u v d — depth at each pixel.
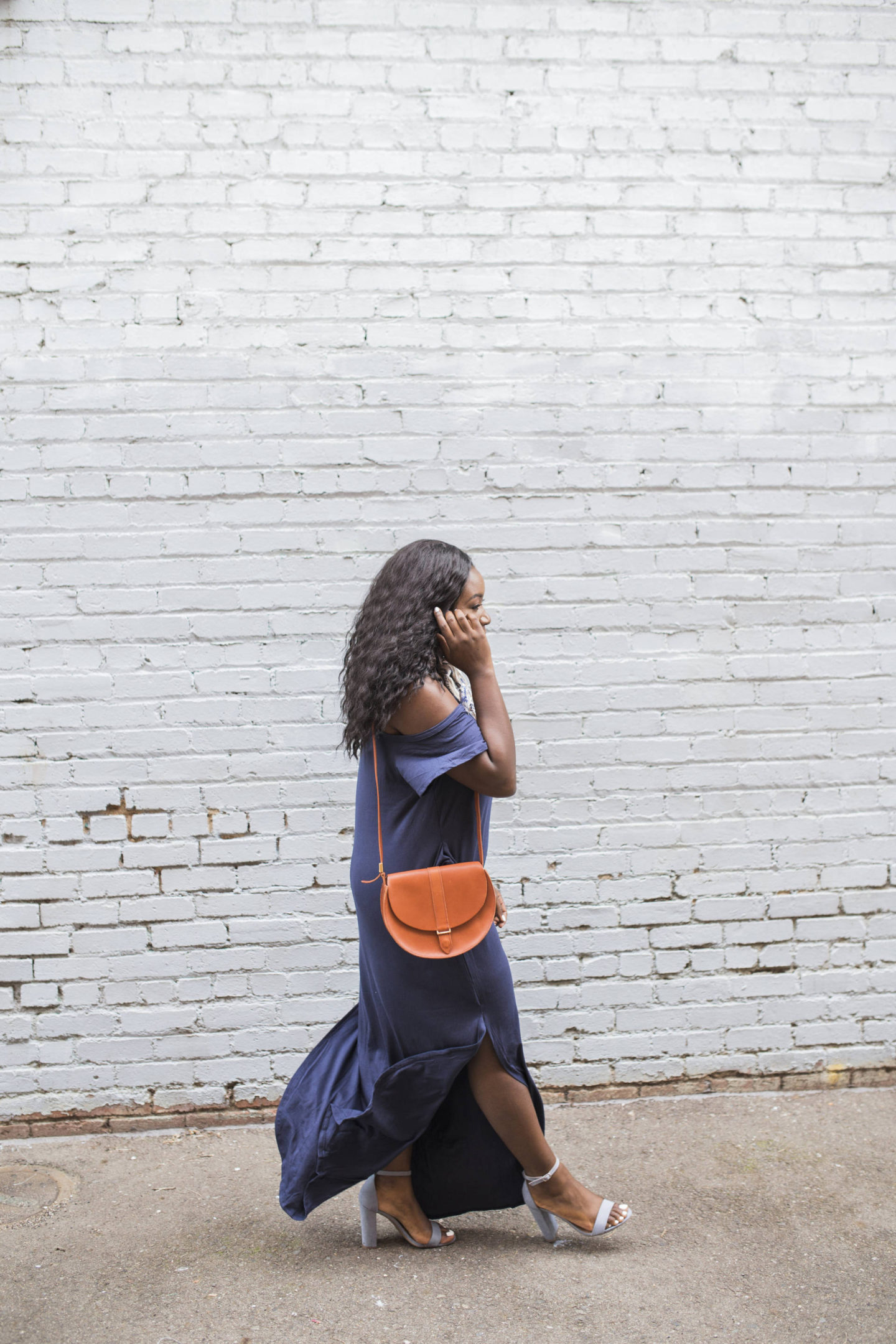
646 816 3.24
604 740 3.22
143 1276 2.34
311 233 3.12
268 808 3.12
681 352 3.24
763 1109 3.19
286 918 3.13
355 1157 2.33
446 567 2.30
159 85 3.08
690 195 3.23
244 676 3.12
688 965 3.25
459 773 2.21
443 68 3.15
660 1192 2.71
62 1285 2.31
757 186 3.26
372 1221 2.45
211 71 3.09
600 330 3.21
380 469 3.14
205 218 3.10
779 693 3.27
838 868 3.29
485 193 3.17
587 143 3.20
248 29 3.09
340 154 3.12
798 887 3.29
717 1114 3.16
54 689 3.07
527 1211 2.67
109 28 3.06
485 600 3.19
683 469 3.24
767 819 3.27
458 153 3.16
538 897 3.21
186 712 3.10
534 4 3.17
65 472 3.07
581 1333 2.12
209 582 3.11
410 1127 2.32
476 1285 2.29
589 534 3.21
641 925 3.24
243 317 3.11
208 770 3.11
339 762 3.14
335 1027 2.55
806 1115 3.15
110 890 3.09
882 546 3.27
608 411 3.21
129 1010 3.10
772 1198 2.68
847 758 3.29
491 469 3.18
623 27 3.20
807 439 3.28
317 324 3.12
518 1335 2.11
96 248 3.07
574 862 3.22
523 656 3.20
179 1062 3.11
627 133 3.21
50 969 3.08
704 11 3.22
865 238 3.29
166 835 3.10
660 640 3.24
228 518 3.11
